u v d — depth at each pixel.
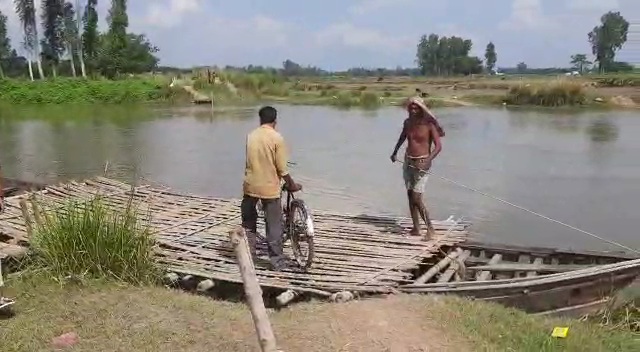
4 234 8.52
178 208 10.44
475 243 8.99
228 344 5.32
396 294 6.77
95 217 7.10
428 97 44.97
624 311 6.80
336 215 10.19
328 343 5.24
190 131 28.16
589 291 6.73
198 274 7.28
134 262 6.96
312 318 5.79
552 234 11.79
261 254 8.20
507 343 5.44
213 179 17.31
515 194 15.02
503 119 32.16
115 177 17.52
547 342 5.49
